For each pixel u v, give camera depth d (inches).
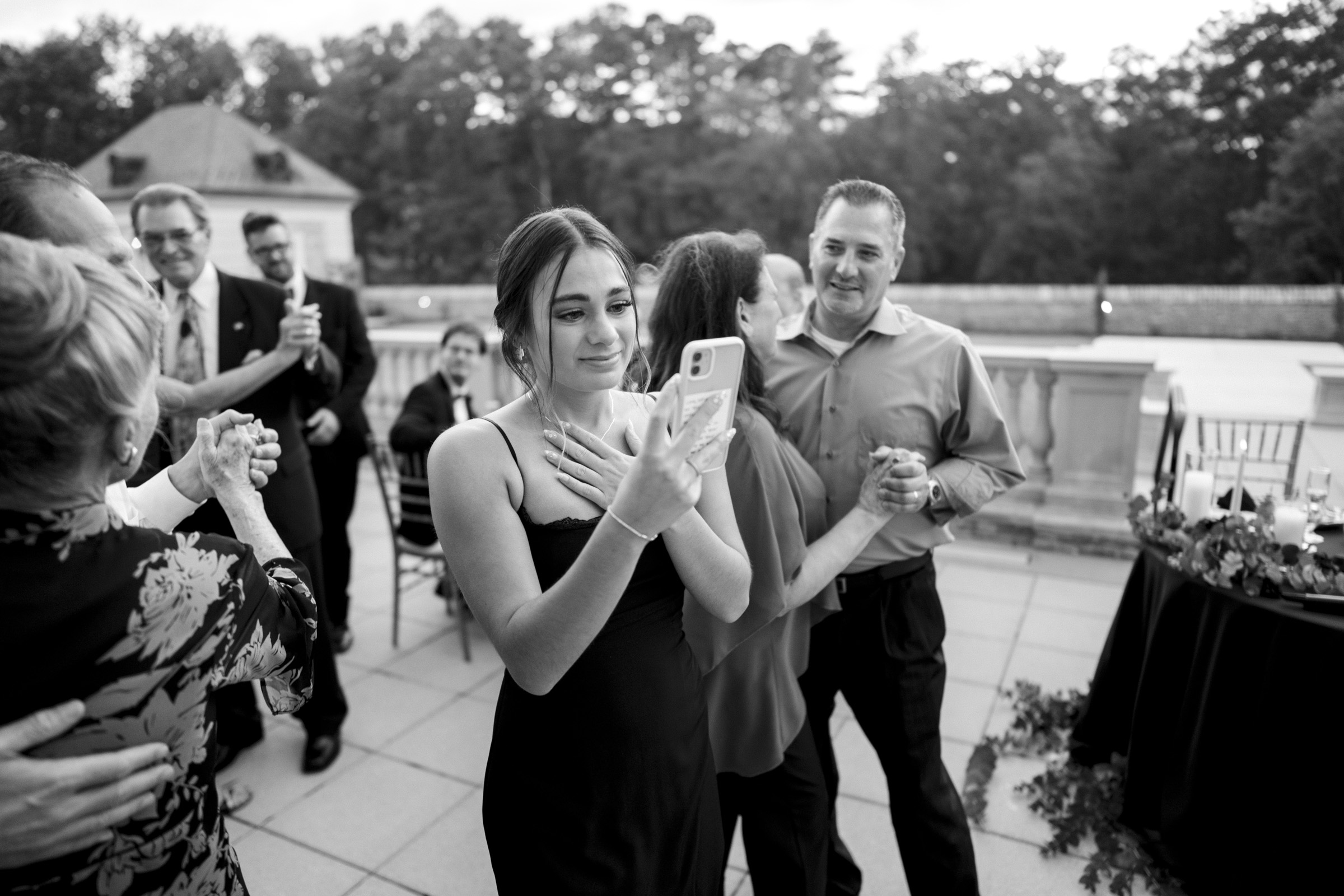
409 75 2650.1
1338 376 317.4
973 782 113.4
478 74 2669.8
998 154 2228.1
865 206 81.1
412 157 2682.1
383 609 181.9
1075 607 175.2
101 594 34.4
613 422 57.4
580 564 45.1
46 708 33.4
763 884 73.0
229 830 108.6
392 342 314.7
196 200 108.6
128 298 36.0
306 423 150.3
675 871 54.4
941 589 186.9
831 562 69.9
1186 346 657.6
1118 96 2110.0
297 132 2800.2
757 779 72.1
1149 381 353.4
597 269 49.6
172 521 52.3
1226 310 833.5
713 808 57.7
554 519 51.3
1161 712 99.1
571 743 51.6
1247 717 88.7
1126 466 207.2
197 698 37.6
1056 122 2213.3
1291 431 303.7
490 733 131.6
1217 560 92.6
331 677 122.5
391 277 2556.6
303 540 115.8
